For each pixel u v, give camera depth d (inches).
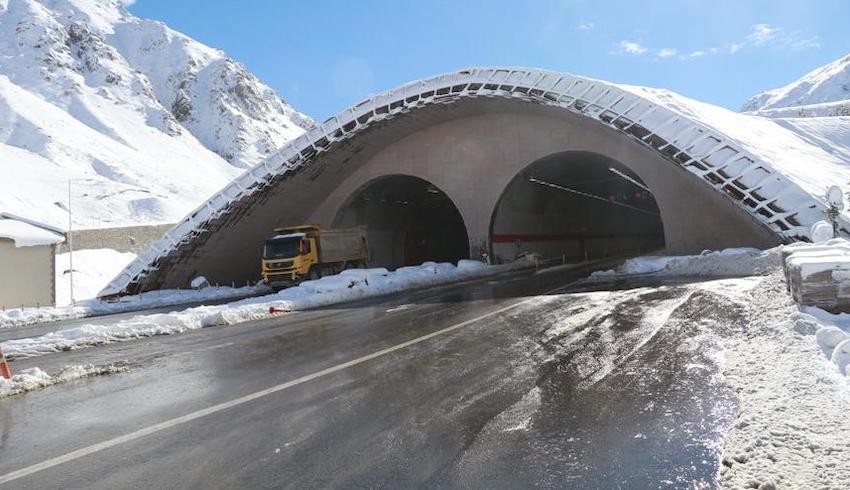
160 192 5270.7
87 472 179.9
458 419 213.2
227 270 1457.9
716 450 169.6
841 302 313.1
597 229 2305.6
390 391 257.1
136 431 220.2
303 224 1583.4
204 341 458.6
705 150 976.9
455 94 1243.8
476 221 1455.5
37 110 6791.3
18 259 1056.2
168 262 1259.2
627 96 1071.0
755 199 916.6
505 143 1423.5
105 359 401.4
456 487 156.6
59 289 1347.2
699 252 1170.6
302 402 248.1
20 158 5172.2
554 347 334.3
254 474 172.1
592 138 1312.7
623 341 339.3
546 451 178.5
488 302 593.9
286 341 423.8
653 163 1232.8
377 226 1764.3
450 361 312.2
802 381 217.5
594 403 223.1
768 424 180.2
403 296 756.6
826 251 368.8
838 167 1272.1
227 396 267.0
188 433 214.2
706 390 229.0
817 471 146.0
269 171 1293.1
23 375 319.0
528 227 1701.5
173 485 166.9
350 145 1385.3
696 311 423.2
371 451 185.9
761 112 3804.1
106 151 6525.6
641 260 987.3
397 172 1534.2
